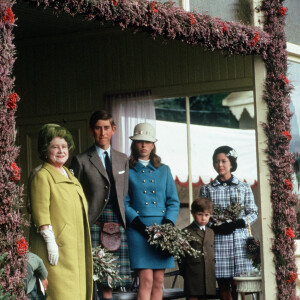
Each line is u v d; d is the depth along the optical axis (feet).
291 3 24.48
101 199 19.36
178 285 27.55
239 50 21.76
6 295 13.50
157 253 20.31
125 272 19.77
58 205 16.76
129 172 20.70
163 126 28.68
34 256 15.20
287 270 22.47
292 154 23.17
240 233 23.07
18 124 30.63
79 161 19.53
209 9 21.58
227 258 22.82
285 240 22.58
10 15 14.25
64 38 29.96
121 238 19.76
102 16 16.97
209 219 22.97
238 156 27.78
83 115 29.63
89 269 17.38
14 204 14.10
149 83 28.81
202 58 28.02
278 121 22.81
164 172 21.03
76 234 16.98
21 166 30.40
